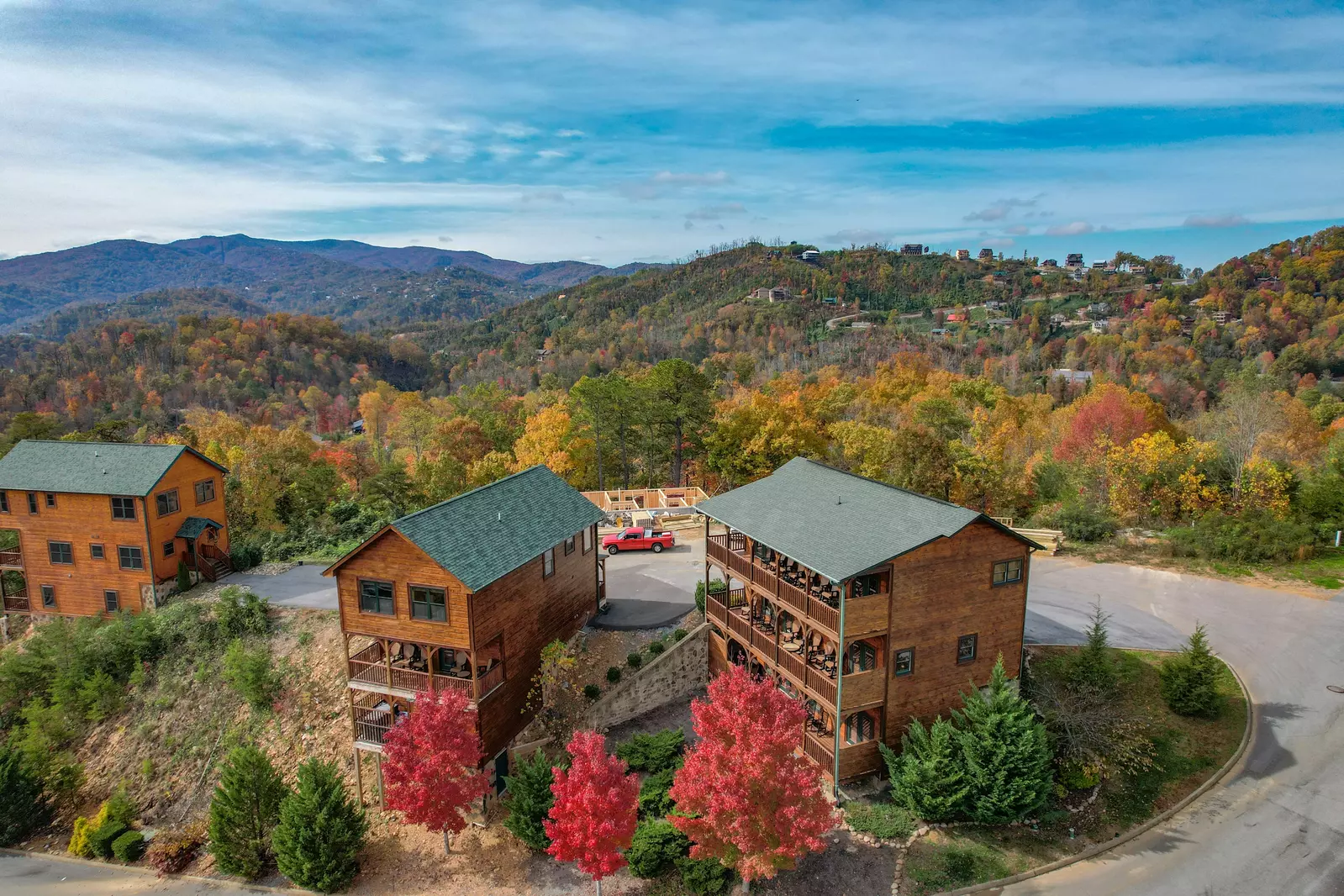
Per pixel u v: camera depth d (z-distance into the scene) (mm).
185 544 39250
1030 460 63656
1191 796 22500
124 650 33062
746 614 30062
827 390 96438
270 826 23953
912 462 47062
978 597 24312
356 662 25734
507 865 22531
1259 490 42094
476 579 23688
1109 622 31922
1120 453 47438
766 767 18312
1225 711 25828
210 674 31891
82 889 24234
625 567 40594
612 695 27859
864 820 22359
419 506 51031
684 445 65875
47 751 29328
